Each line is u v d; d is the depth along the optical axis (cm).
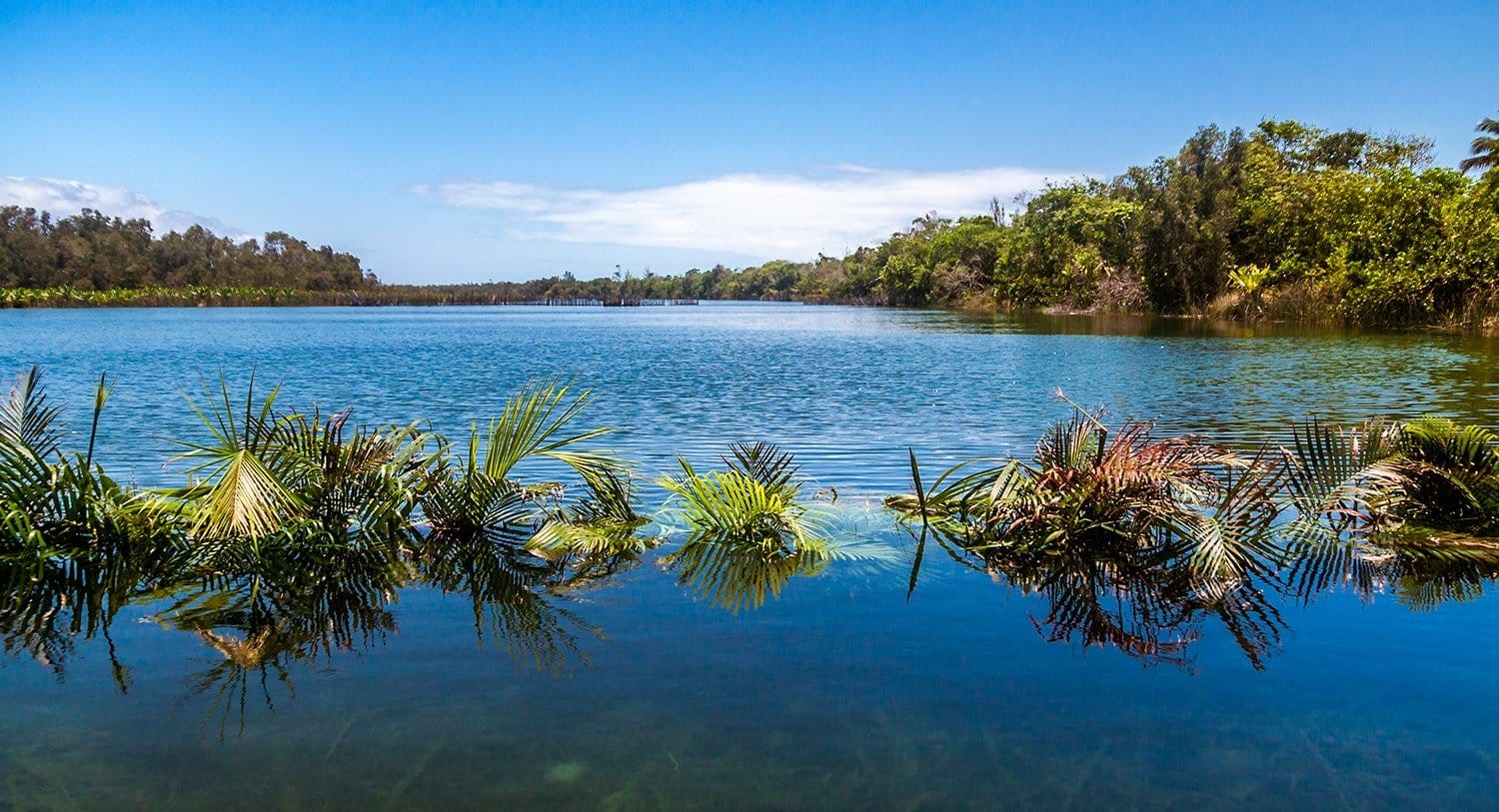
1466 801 308
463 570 605
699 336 4234
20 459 612
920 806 307
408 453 728
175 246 12362
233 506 580
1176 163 5653
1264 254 4644
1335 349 2534
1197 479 692
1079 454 682
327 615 512
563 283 14888
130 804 311
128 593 555
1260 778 324
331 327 5312
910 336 3722
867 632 475
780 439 1166
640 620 498
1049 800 311
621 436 1198
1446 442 687
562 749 349
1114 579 571
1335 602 520
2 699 398
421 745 353
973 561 617
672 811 304
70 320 6062
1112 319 4772
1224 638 462
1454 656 435
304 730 367
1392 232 3619
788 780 325
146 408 1494
